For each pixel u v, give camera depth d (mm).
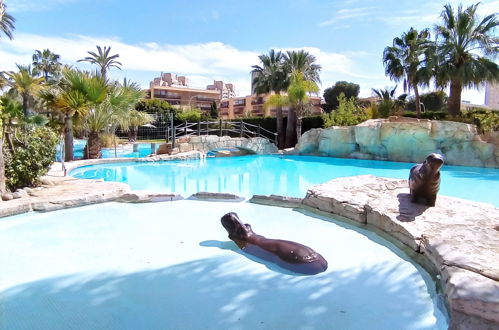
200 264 3740
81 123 13102
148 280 3357
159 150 15766
